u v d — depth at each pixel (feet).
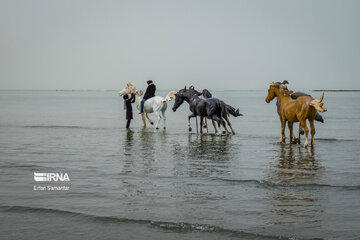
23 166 36.19
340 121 88.89
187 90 63.10
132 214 23.07
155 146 48.44
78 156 41.47
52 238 20.07
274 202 24.97
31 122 89.61
